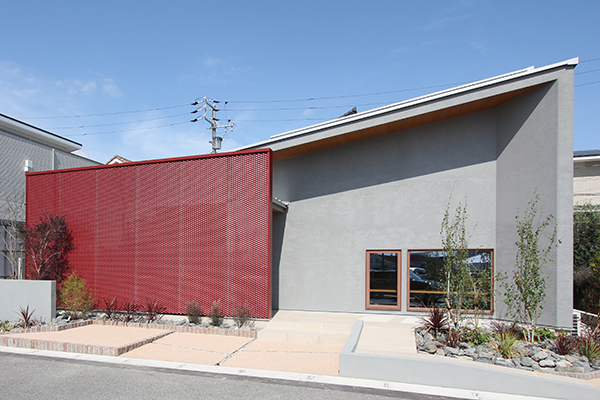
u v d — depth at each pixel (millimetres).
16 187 16844
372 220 11914
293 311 12148
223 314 10750
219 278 10914
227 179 11141
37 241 12586
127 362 7367
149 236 11688
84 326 10461
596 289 11477
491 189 11016
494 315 10555
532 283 8492
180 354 7898
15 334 9461
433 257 11289
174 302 11227
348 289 11867
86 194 12500
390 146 11984
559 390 5738
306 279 12320
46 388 6004
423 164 11633
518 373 5996
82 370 6887
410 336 8695
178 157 11586
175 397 5660
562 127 9312
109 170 12344
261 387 6086
